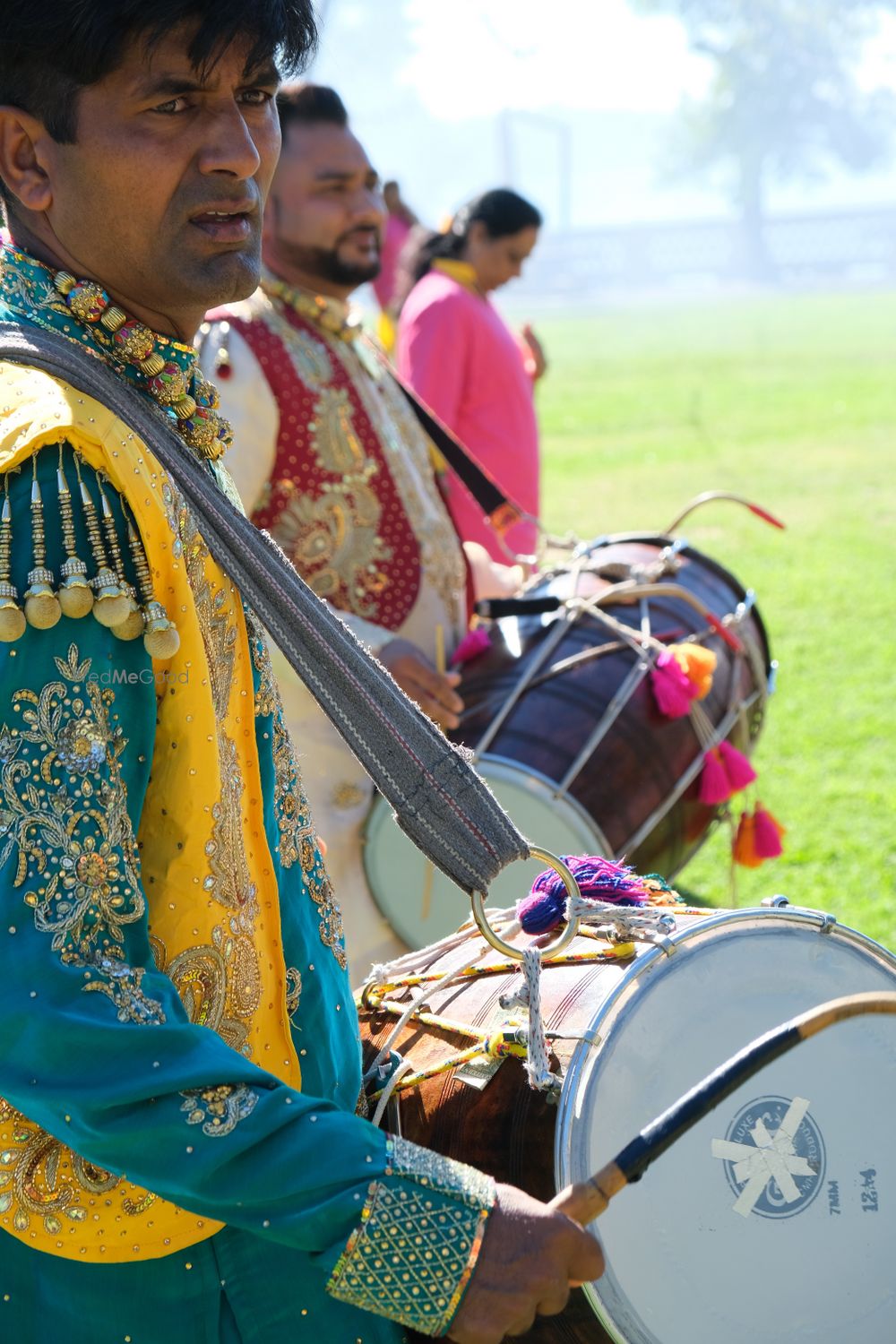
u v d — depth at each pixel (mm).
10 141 1423
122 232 1424
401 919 3242
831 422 14930
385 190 7426
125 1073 1300
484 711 3199
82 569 1306
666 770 3234
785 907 1754
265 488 3182
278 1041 1558
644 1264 1565
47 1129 1341
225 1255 1516
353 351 3355
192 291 1445
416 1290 1331
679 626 3447
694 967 1668
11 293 1467
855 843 4816
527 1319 1340
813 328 26422
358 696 1531
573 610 3352
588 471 12578
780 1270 1600
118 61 1351
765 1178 1604
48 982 1287
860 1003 1402
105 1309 1487
